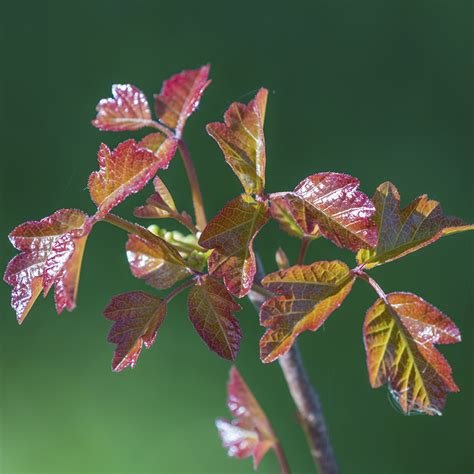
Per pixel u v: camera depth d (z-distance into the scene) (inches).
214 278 24.2
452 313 59.7
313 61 74.7
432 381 23.7
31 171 68.6
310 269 23.8
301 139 70.7
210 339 24.1
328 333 55.9
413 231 24.1
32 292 24.2
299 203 23.9
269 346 23.6
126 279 59.4
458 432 53.4
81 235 23.8
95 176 24.1
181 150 25.9
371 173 68.6
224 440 27.9
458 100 73.4
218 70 74.6
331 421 53.5
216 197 64.1
